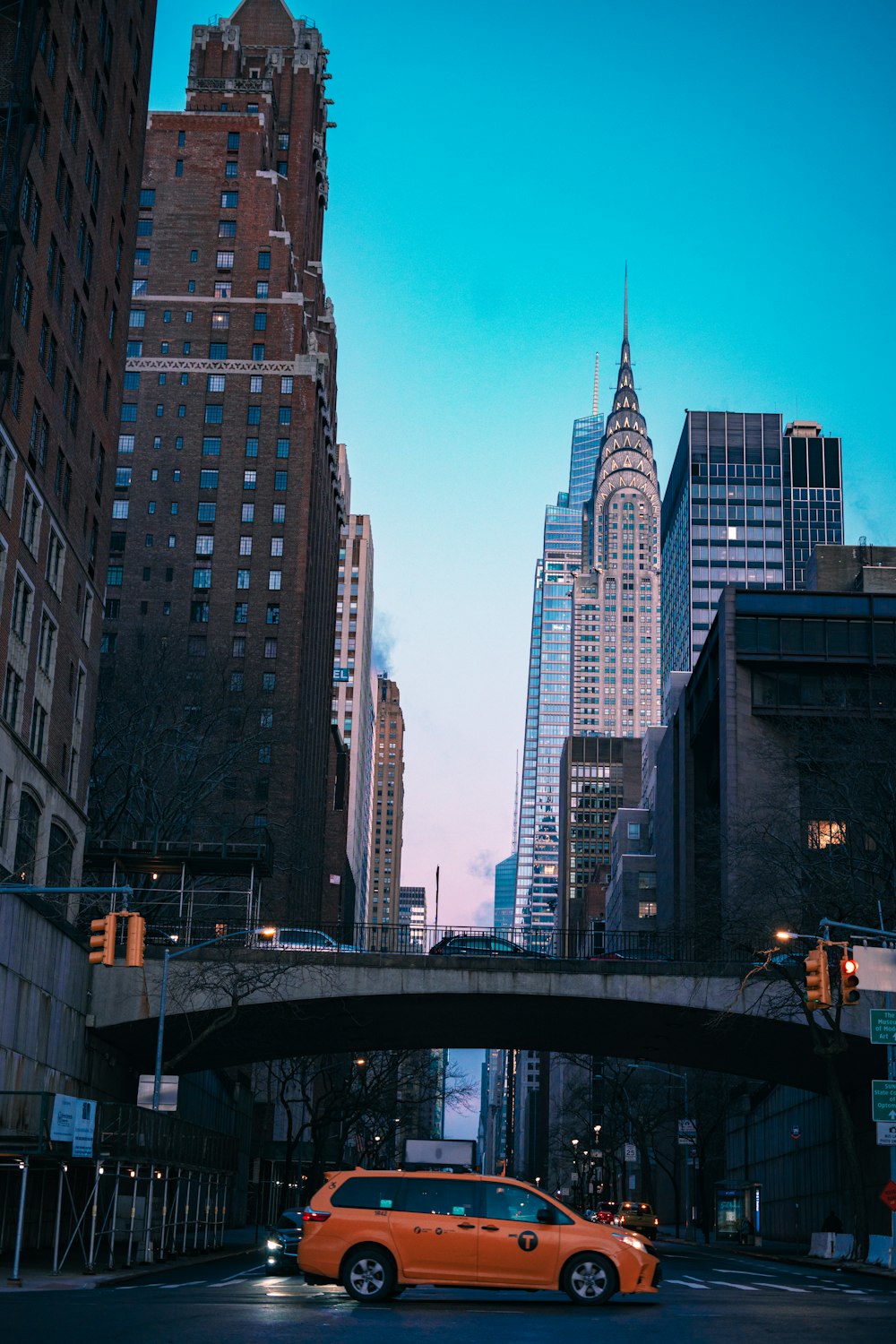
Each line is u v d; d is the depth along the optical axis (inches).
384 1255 862.5
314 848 5275.6
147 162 5428.2
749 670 3614.7
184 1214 1765.5
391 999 2167.8
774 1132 3312.0
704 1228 3161.9
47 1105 1121.4
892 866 2167.8
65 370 2119.8
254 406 5187.0
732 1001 2165.4
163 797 3191.4
